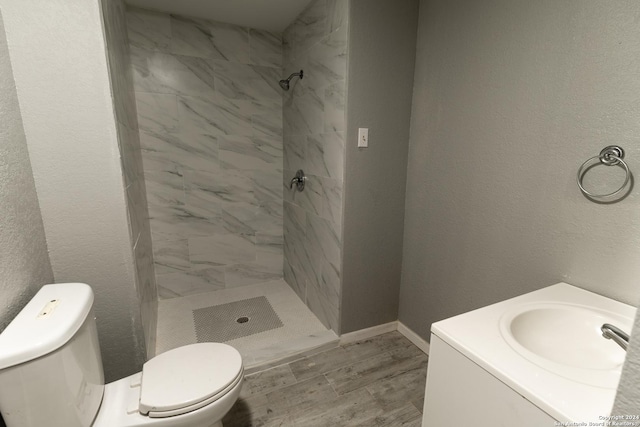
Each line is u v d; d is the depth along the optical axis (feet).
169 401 3.13
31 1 3.24
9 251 2.92
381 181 5.83
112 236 4.01
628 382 1.39
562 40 3.44
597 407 1.85
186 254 7.92
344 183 5.51
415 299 6.19
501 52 4.12
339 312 6.12
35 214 3.49
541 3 3.61
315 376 5.35
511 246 4.24
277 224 8.82
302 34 6.61
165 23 6.68
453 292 5.29
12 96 3.20
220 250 8.27
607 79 3.09
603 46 3.09
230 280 8.57
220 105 7.50
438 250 5.50
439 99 5.17
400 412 4.64
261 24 7.23
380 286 6.38
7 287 2.86
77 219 3.81
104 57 3.59
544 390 1.98
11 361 2.38
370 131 5.51
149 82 6.77
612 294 3.22
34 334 2.55
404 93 5.64
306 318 7.07
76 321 2.79
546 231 3.79
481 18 4.35
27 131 3.43
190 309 7.44
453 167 5.03
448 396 2.63
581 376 2.10
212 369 3.59
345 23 5.00
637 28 2.84
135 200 5.18
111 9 4.37
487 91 4.36
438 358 2.68
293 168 7.73
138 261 4.81
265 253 8.85
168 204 7.47
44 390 2.56
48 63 3.40
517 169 4.06
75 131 3.63
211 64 7.23
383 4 5.14
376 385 5.16
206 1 6.11
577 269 3.51
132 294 4.26
